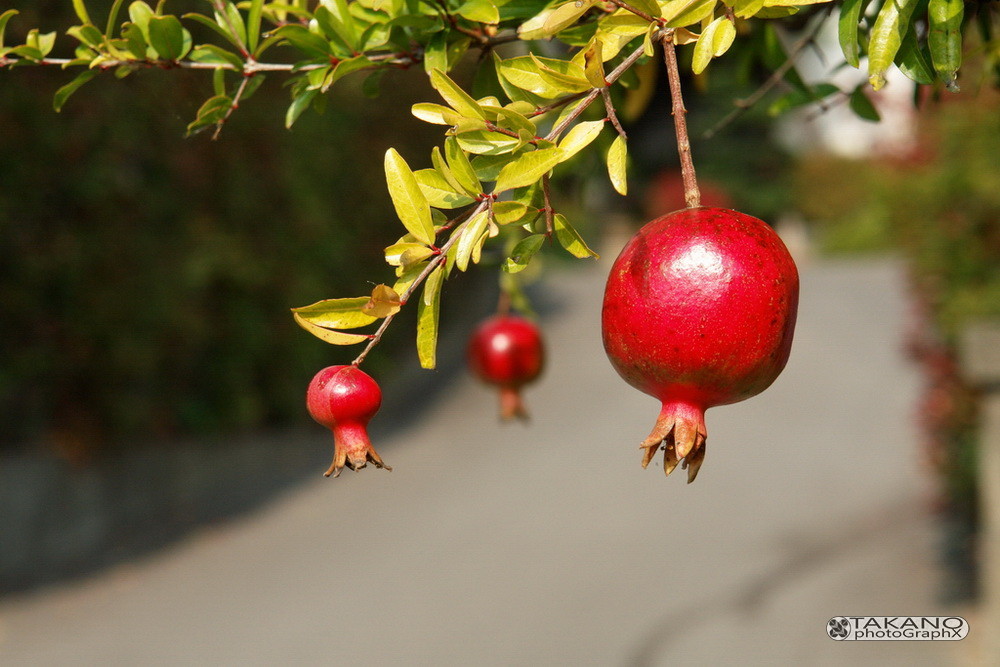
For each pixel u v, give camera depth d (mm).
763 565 6258
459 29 1465
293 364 8992
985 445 4469
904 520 6824
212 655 5340
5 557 6582
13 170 6652
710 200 25797
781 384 10961
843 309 14914
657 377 1105
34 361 6926
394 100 10133
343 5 1506
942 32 1209
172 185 7727
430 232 1072
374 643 5410
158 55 1638
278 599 6066
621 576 6184
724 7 1167
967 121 5484
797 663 4910
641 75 2012
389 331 10492
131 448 7598
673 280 1078
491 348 2266
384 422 9930
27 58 1645
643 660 5078
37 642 5582
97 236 7203
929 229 5785
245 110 8258
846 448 8641
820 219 26688
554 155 1058
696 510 7320
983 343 4383
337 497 7875
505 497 7723
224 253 7977
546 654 5211
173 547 7059
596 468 8336
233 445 8328
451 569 6414
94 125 6984
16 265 6793
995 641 4559
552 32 1155
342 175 9594
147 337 7570
